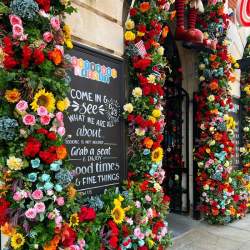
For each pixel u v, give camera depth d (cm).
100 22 343
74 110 308
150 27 379
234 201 626
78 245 273
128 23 369
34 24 240
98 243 298
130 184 362
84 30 323
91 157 326
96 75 333
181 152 624
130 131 374
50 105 240
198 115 606
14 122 227
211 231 560
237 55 780
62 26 263
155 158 379
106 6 351
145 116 372
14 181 234
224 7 635
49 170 243
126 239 323
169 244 397
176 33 499
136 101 368
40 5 241
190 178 623
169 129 632
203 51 600
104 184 341
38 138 237
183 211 625
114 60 354
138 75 376
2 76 223
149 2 376
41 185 238
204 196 594
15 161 226
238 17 665
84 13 323
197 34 494
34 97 234
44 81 238
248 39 830
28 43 234
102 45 345
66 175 246
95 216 296
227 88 618
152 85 373
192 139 621
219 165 587
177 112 627
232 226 598
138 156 377
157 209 383
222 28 599
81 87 316
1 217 229
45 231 242
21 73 232
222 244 498
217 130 597
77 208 269
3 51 225
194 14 501
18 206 236
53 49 248
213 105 596
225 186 589
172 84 630
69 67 263
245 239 527
